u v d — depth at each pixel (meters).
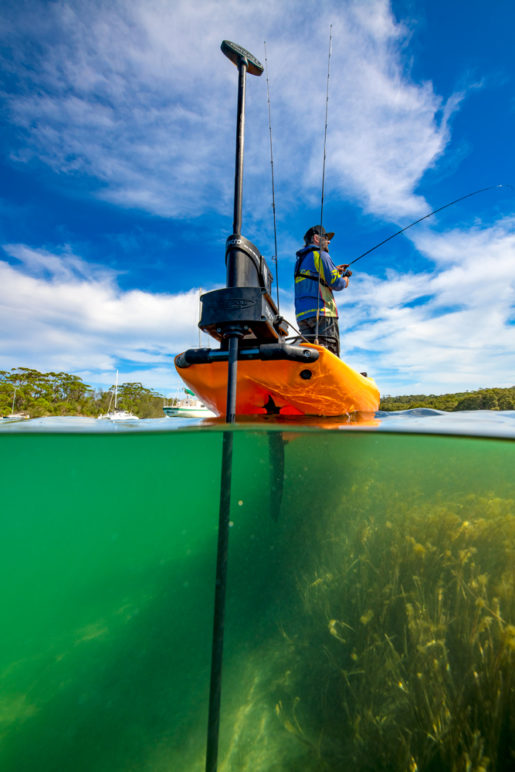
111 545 4.61
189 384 3.08
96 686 2.23
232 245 1.91
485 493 4.38
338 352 4.04
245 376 2.76
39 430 2.53
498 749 1.52
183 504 4.70
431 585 2.41
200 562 4.27
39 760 1.74
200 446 3.13
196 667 2.38
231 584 3.32
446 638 2.00
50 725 1.93
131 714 2.01
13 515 3.86
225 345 2.49
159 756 1.77
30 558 4.18
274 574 3.29
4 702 2.12
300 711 1.93
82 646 2.68
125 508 4.45
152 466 3.72
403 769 1.53
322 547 3.26
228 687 2.14
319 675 2.13
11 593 3.81
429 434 2.96
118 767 1.70
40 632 2.92
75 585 3.85
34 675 2.36
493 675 1.64
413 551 2.55
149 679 2.30
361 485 4.25
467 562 2.54
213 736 1.33
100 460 3.38
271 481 3.28
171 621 2.96
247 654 2.40
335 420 3.35
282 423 2.89
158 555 4.70
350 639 2.25
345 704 1.87
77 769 1.69
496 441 3.12
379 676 1.84
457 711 1.63
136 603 3.37
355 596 2.54
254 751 1.74
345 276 4.05
